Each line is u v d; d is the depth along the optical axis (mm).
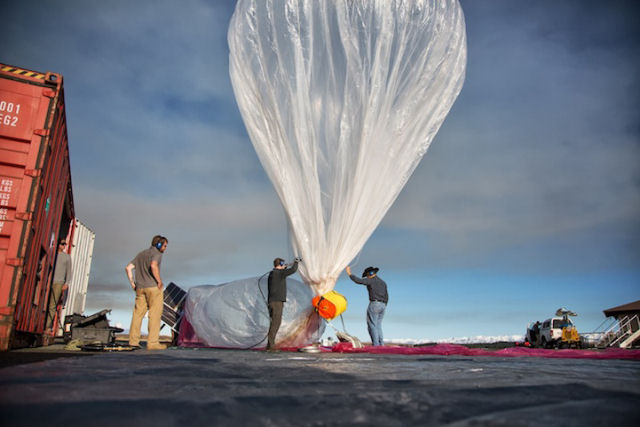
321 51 5422
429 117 5484
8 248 5195
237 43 5492
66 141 7332
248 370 2654
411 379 2252
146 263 6570
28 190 5387
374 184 5414
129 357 3832
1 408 1264
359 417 1281
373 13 5340
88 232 14609
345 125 5352
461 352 6188
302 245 5535
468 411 1384
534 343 21750
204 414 1275
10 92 5500
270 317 6887
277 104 5324
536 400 1598
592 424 1217
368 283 8086
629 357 5418
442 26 5504
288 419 1244
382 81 5301
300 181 5445
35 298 6449
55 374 2178
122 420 1174
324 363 3365
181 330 9453
